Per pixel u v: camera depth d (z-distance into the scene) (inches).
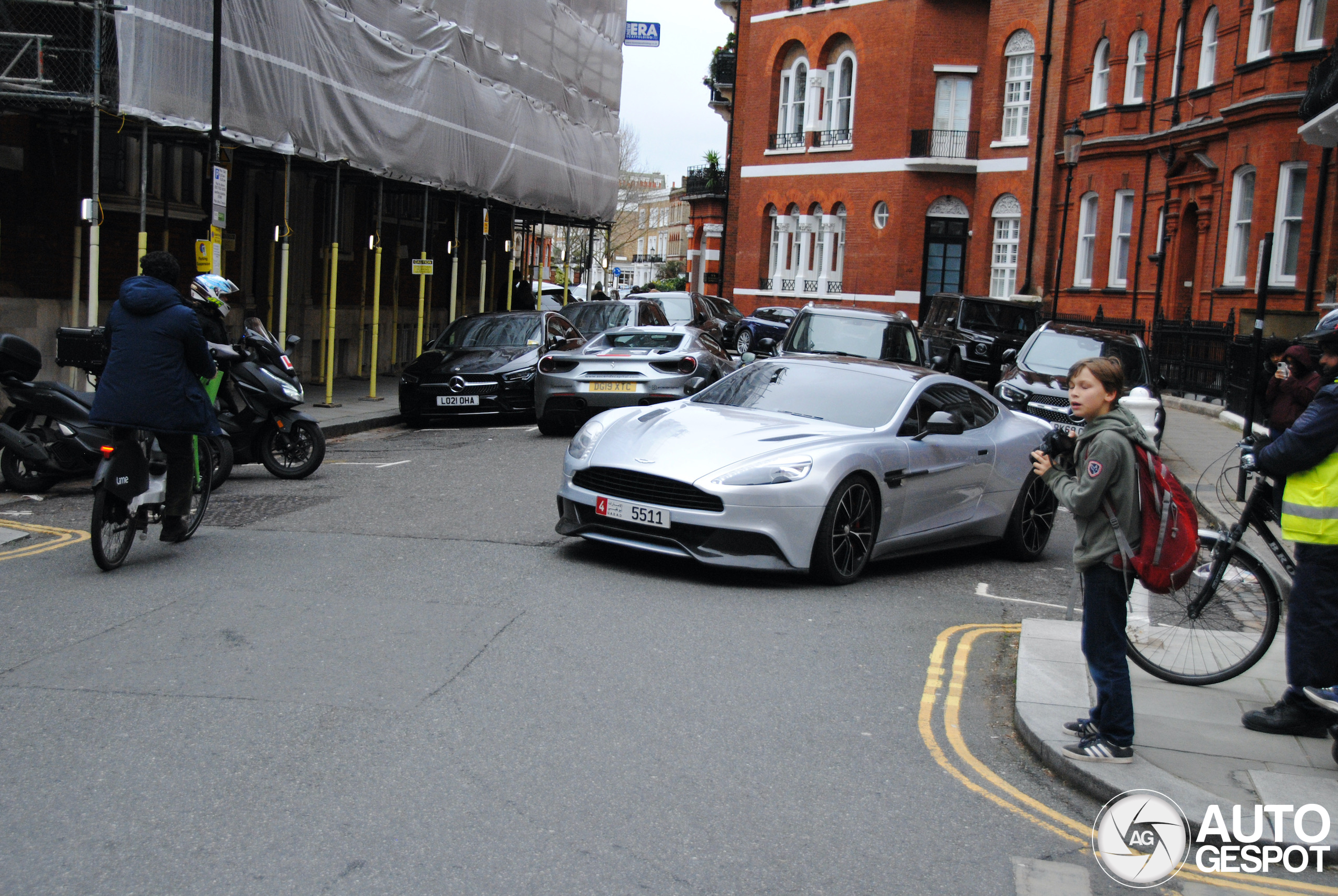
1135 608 238.1
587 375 562.3
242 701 199.2
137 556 305.6
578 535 310.2
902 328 613.9
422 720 193.5
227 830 152.2
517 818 159.0
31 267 538.0
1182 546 178.9
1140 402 466.9
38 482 392.5
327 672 215.5
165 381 281.6
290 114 595.5
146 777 167.8
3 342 372.5
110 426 279.7
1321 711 201.9
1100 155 1221.7
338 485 427.5
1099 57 1278.3
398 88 717.3
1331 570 197.8
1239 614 231.6
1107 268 1216.2
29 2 450.9
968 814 169.6
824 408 331.9
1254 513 232.5
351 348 883.4
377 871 142.3
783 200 1728.6
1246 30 932.0
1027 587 323.9
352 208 868.6
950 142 1529.3
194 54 507.2
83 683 206.4
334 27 636.1
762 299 1765.5
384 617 252.4
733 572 309.4
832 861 151.7
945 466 329.7
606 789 169.9
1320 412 193.8
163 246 631.8
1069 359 624.7
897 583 315.0
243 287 732.7
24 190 529.0
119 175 592.4
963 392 359.3
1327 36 836.6
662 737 191.5
